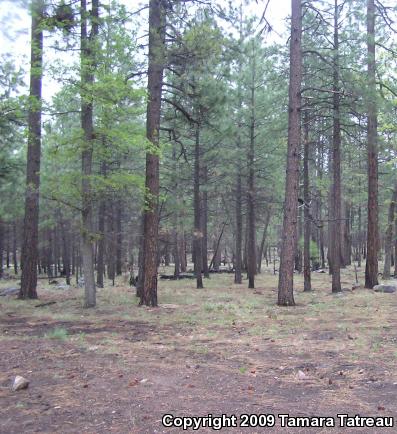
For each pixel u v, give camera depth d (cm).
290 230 1456
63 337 892
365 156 2609
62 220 2891
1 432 427
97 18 1208
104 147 1322
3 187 1855
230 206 3203
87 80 1211
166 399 517
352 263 4612
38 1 826
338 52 1630
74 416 465
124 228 3059
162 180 2316
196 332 965
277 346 810
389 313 1179
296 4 1475
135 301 1562
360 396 527
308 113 2017
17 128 1521
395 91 1759
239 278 2706
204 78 1399
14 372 637
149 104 1398
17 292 1919
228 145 2375
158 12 1338
